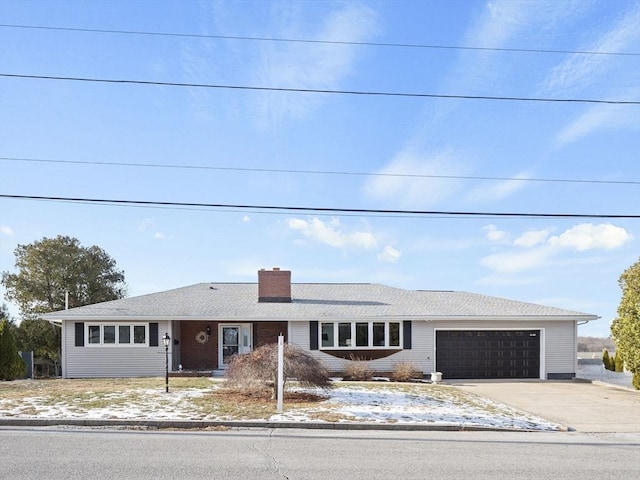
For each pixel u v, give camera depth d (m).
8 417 11.42
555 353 23.19
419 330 22.98
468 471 8.03
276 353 14.44
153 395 14.71
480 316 22.73
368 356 22.75
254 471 7.75
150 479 7.25
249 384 14.56
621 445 10.39
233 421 11.43
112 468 7.75
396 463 8.44
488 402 15.71
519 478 7.69
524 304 25.17
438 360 22.91
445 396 16.41
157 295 25.55
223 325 23.94
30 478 7.18
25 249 42.59
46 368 42.38
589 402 16.12
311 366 14.55
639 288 20.69
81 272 43.22
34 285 41.97
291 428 11.34
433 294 27.38
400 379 21.44
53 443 9.38
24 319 41.69
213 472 7.65
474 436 11.10
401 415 12.70
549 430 11.99
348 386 18.02
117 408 12.62
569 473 8.02
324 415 12.32
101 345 22.02
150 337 22.12
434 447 9.77
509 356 23.16
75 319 21.81
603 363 26.89
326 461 8.46
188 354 23.72
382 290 28.08
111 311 22.31
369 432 11.23
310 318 22.52
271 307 23.77
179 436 10.26
